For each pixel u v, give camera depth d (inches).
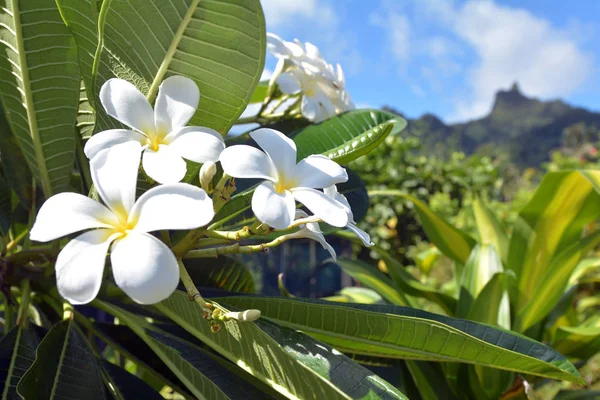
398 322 13.6
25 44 14.0
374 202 114.9
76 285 9.2
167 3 11.7
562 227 26.4
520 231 27.2
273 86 21.1
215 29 12.0
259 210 10.4
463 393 24.0
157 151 11.4
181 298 14.1
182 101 12.1
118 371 16.1
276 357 12.4
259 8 11.5
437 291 27.8
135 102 11.7
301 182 11.6
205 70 12.6
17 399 12.2
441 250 30.5
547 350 14.2
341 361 11.8
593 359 56.6
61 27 13.8
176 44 12.3
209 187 11.4
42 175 16.1
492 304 23.1
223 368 14.5
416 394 22.3
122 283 8.9
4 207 18.0
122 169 10.6
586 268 31.4
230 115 13.3
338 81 21.9
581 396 24.3
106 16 12.1
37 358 12.2
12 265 16.0
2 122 16.7
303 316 14.6
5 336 13.8
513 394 22.6
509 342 14.5
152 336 15.1
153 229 9.7
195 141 11.5
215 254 12.5
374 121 17.5
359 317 14.0
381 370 20.4
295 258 114.7
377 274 27.8
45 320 17.3
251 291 22.8
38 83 14.6
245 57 12.3
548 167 104.6
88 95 14.8
